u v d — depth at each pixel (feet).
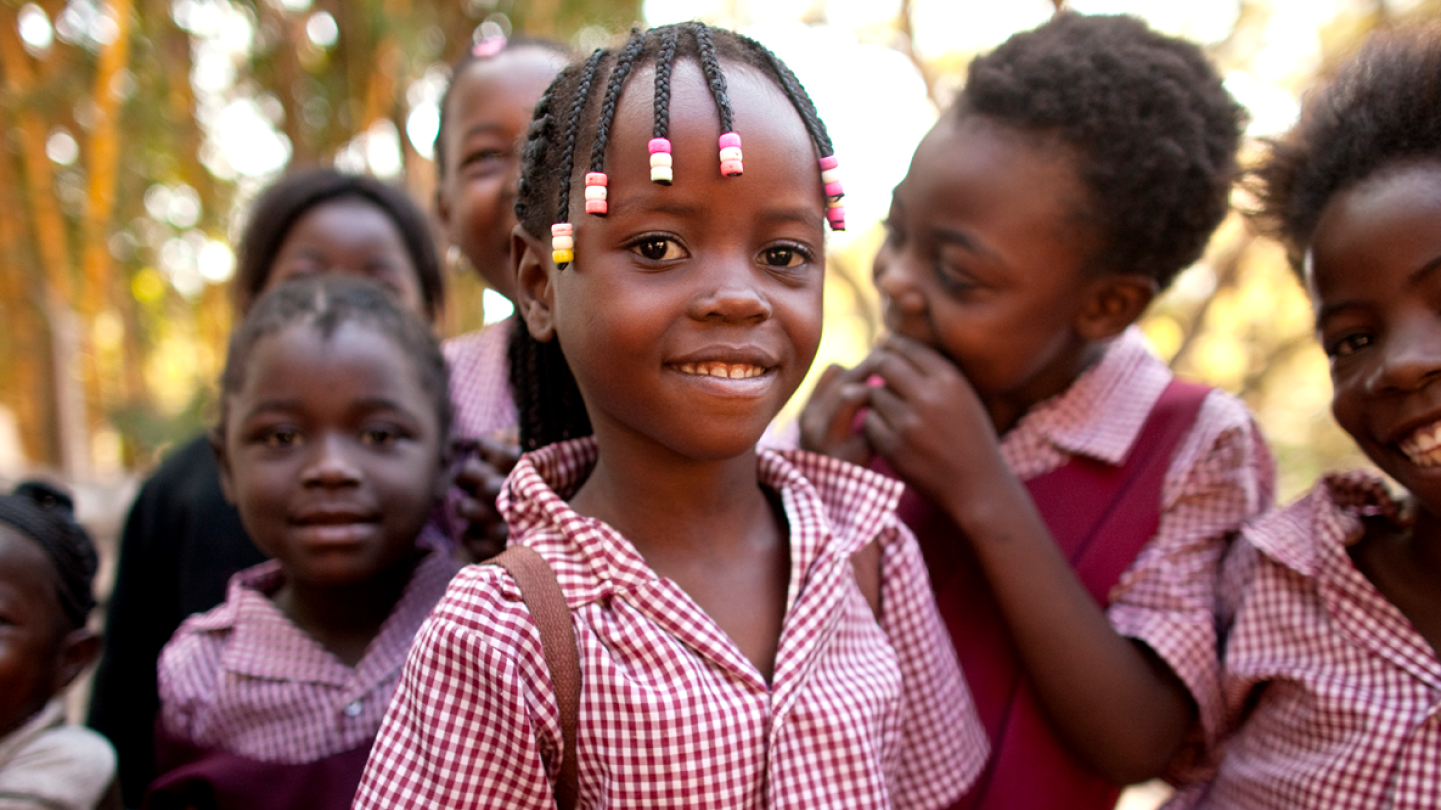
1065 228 4.76
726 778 3.20
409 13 12.16
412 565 5.13
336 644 4.92
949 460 4.56
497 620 3.21
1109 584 4.78
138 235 14.84
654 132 3.06
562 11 12.64
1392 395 3.68
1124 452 4.96
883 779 3.55
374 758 3.30
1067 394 5.20
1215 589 4.85
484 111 6.03
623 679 3.21
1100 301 5.11
